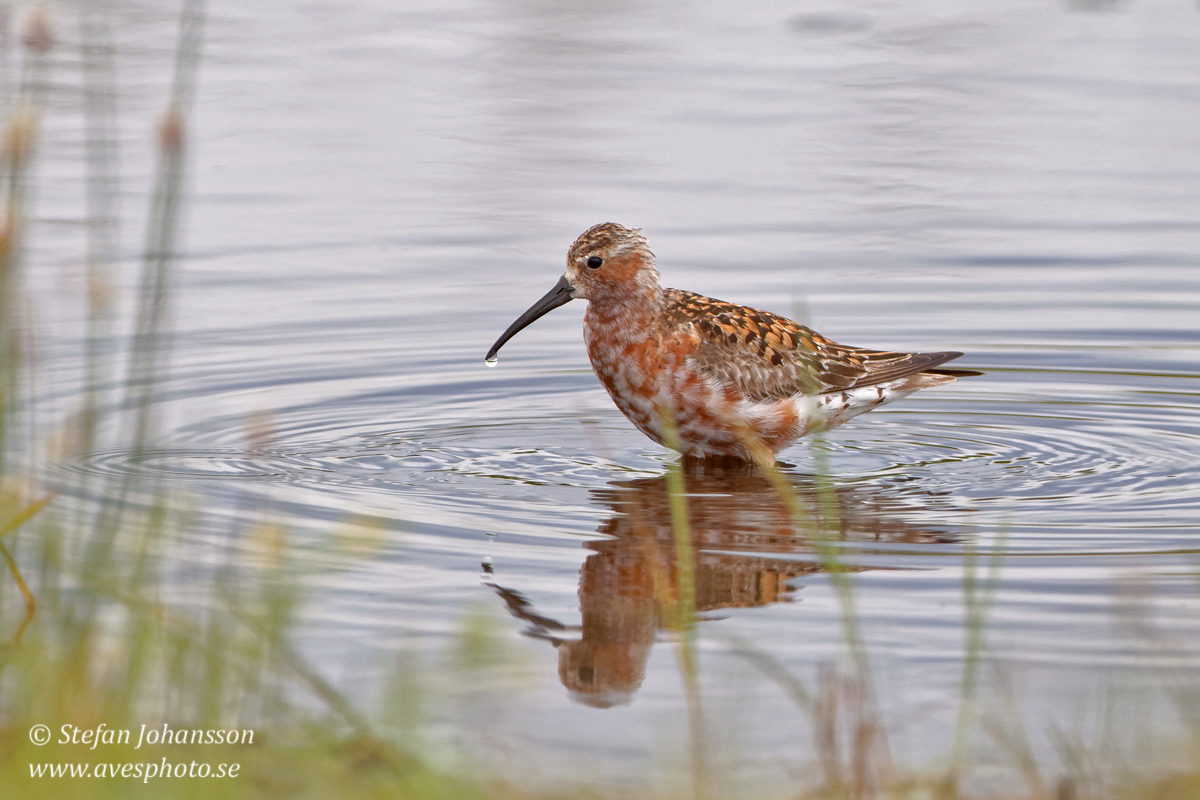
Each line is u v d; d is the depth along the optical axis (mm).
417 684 10031
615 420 17984
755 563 12820
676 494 12273
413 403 18234
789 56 35281
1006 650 10938
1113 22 38250
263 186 26172
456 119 30281
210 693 9242
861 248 23750
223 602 10984
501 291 22219
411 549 13047
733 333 16359
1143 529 13633
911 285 22266
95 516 13352
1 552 11680
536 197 25859
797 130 29703
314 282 22219
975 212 25297
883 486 15258
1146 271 22766
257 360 19266
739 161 27812
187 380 18328
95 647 9898
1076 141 28906
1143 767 9117
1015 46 35906
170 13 36719
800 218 24984
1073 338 20547
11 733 8828
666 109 31109
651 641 11203
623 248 16297
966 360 19859
